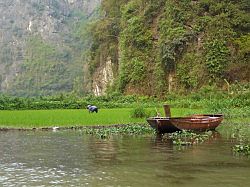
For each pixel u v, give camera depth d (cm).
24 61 16438
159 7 6906
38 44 16888
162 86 6275
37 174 1316
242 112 3772
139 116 3447
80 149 1881
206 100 4791
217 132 2502
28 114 3953
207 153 1686
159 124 2430
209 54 5906
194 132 2486
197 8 6381
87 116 3638
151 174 1287
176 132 2484
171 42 6212
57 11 18488
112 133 2570
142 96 6378
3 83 16125
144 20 6925
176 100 5603
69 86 15088
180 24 6328
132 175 1278
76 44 16650
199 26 6212
